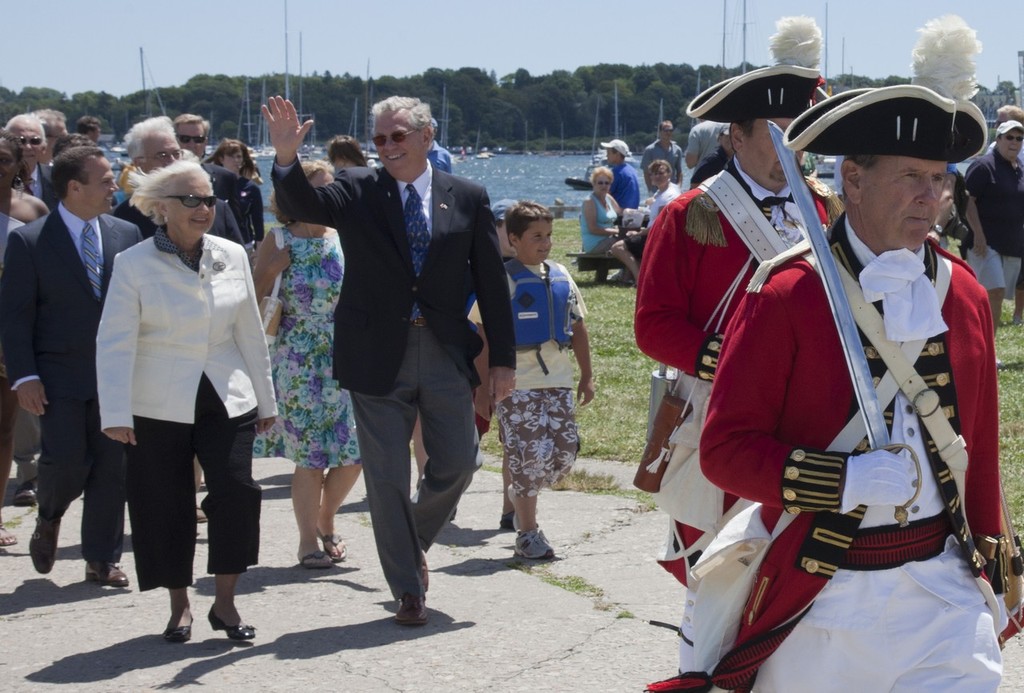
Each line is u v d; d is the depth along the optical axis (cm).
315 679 491
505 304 566
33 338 615
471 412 561
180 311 521
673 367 441
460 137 11838
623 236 1717
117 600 596
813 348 292
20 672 503
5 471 698
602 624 543
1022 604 330
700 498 418
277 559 657
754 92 417
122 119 7331
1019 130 1170
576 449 653
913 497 283
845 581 294
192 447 535
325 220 535
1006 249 1195
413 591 545
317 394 642
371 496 550
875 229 293
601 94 11506
